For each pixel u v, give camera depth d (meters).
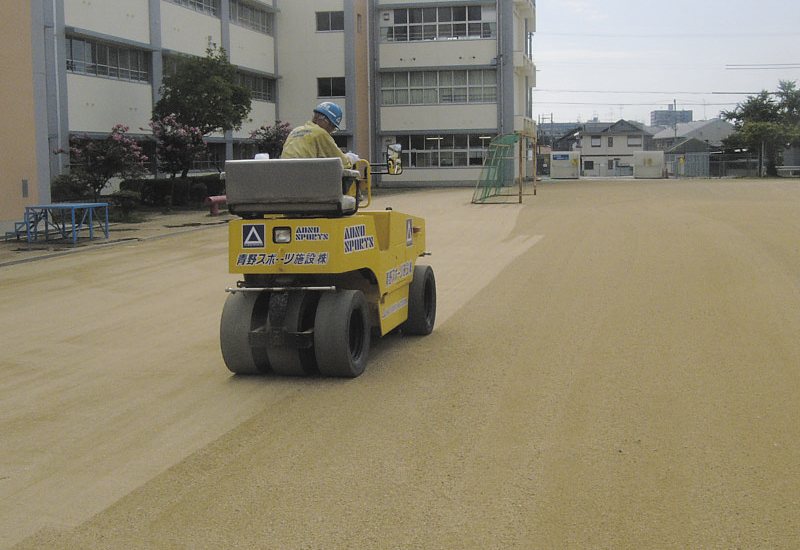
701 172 78.31
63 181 23.73
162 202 29.33
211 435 5.64
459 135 50.91
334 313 6.84
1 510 4.49
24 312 10.77
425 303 9.02
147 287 12.65
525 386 6.62
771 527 4.05
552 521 4.16
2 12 19.34
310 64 47.16
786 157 77.00
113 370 7.62
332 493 4.58
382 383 6.88
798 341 7.91
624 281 11.71
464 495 4.51
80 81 28.25
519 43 54.16
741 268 12.44
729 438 5.29
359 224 7.06
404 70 50.41
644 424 5.60
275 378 7.18
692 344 7.91
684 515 4.20
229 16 40.38
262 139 37.41
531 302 10.44
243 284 7.29
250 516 4.32
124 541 4.08
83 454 5.34
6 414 6.27
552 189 41.56
